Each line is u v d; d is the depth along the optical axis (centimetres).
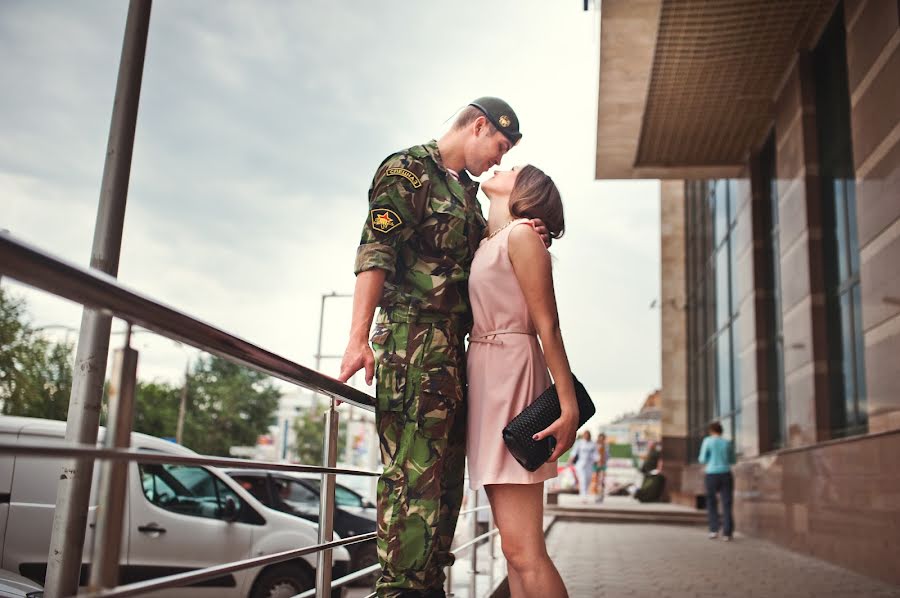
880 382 777
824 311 1034
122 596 140
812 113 1077
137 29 404
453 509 249
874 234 795
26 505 609
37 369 3569
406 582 232
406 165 245
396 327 243
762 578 751
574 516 1777
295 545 707
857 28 845
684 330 2553
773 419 1328
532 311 237
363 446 6391
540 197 252
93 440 293
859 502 795
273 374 202
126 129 392
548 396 230
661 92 1215
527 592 231
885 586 700
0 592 305
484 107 261
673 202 2647
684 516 1752
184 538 658
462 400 245
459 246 249
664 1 985
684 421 2509
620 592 643
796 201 1101
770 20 1029
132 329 149
